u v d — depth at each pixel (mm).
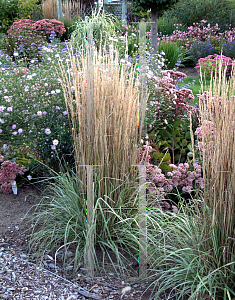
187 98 4348
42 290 2240
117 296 2240
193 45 10039
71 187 2768
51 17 13578
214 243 2041
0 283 2262
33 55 7430
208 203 2168
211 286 2018
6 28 12164
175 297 2209
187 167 3205
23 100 3830
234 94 2006
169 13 13664
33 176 3838
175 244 2553
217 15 12711
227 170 2023
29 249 2668
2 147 3975
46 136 3680
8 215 3203
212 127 2125
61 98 3760
